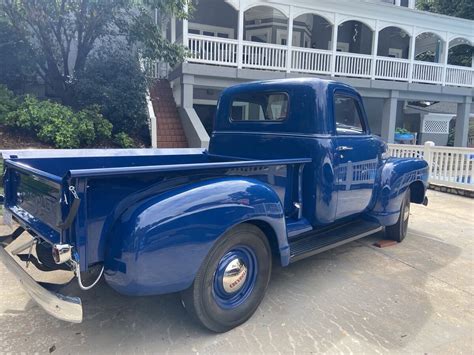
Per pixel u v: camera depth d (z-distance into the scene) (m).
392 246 4.99
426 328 2.99
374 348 2.70
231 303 2.88
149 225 2.29
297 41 17.05
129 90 10.44
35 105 9.35
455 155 9.08
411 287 3.74
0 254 2.83
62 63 11.25
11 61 10.50
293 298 3.41
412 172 4.98
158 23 12.09
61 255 2.09
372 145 4.30
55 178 2.27
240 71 12.51
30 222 2.71
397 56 19.09
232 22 16.03
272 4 12.71
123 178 2.40
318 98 3.63
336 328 2.94
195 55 12.07
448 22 15.59
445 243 5.21
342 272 4.05
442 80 16.05
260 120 4.11
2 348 2.58
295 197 3.59
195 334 2.80
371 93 14.94
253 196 2.81
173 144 11.05
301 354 2.60
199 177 2.84
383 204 4.54
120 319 2.97
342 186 3.81
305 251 3.49
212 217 2.55
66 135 8.84
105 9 9.85
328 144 3.61
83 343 2.66
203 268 2.61
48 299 2.25
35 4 9.42
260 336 2.80
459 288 3.75
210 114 15.58
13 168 3.08
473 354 2.67
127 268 2.26
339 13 13.73
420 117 19.50
